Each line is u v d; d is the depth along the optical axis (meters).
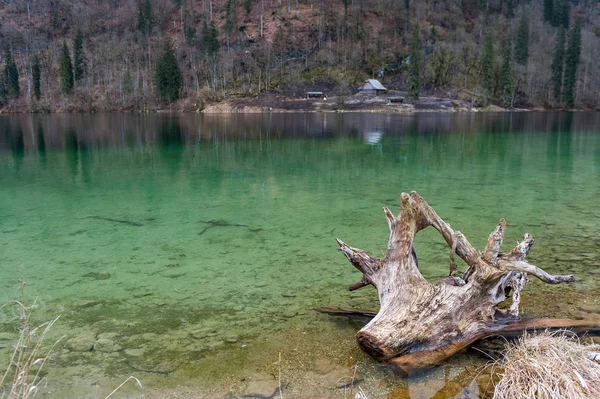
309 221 8.09
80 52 83.62
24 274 5.64
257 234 7.34
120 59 89.38
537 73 82.31
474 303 3.82
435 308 3.68
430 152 18.70
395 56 89.69
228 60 85.62
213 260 6.14
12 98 78.00
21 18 105.06
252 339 3.99
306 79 83.56
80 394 3.21
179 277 5.54
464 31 97.00
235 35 94.25
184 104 75.38
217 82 81.88
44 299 4.91
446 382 3.27
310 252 6.45
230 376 3.42
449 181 11.98
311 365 3.54
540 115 56.28
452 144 21.94
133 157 17.97
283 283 5.33
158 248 6.67
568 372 3.06
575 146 20.47
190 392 3.23
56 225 7.90
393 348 3.54
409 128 33.59
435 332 3.64
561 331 3.79
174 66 76.94
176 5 108.25
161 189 11.27
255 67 84.94
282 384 3.30
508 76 73.81
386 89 78.12
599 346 3.39
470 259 3.88
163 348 3.86
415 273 3.88
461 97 76.38
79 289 5.18
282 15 97.62
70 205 9.47
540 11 113.00
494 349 3.66
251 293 5.04
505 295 4.24
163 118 52.62
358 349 3.76
